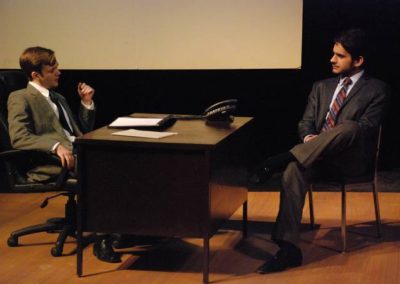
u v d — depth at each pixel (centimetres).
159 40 508
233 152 364
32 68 384
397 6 513
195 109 527
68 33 511
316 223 428
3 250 382
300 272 351
